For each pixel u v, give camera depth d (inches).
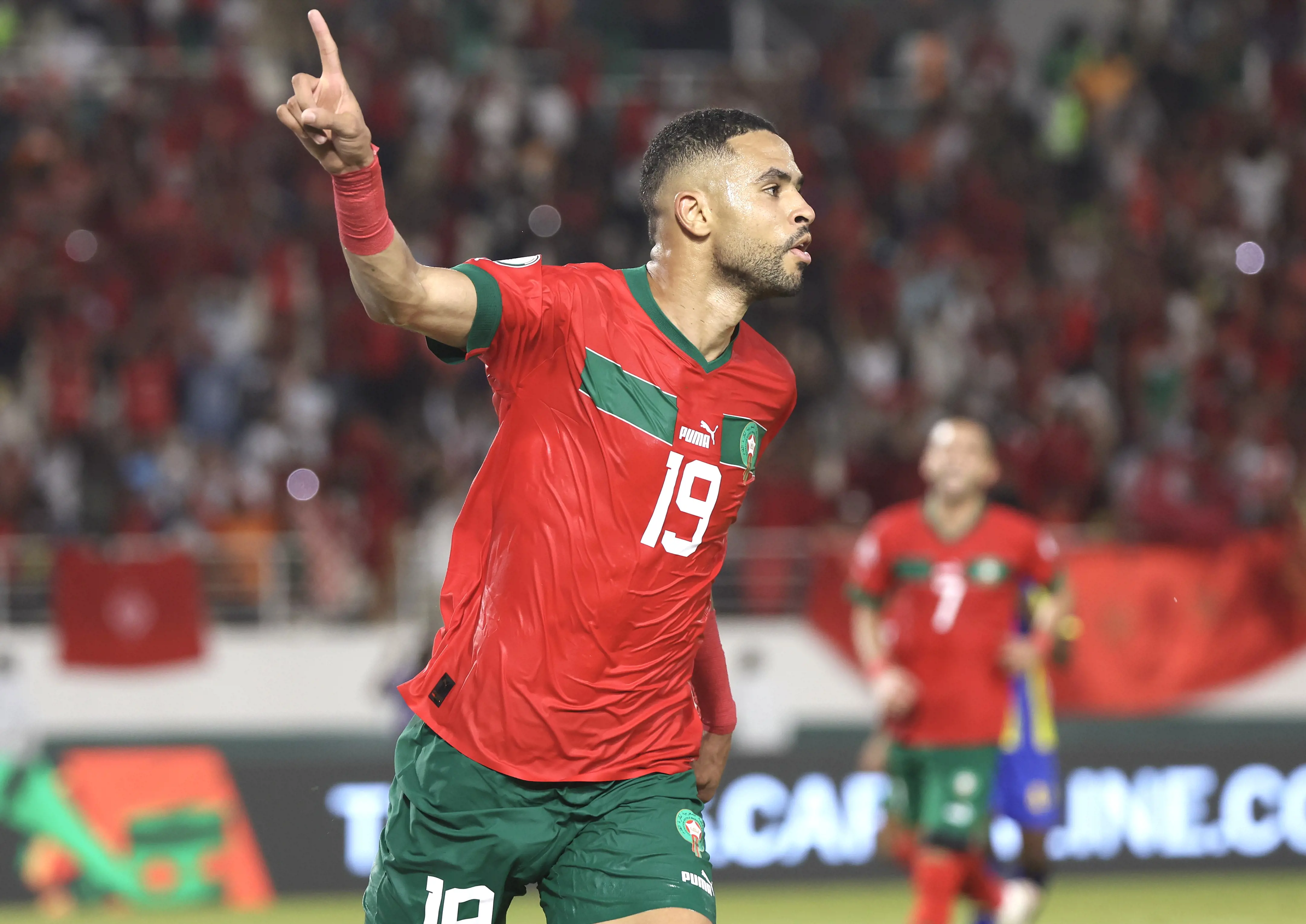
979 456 900.0
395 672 1266.0
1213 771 1291.8
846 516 1642.5
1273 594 1462.8
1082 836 1264.8
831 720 1432.1
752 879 1227.9
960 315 1934.1
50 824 1157.7
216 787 1183.6
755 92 2185.0
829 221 2010.3
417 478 1606.8
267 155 1940.2
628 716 432.1
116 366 1665.8
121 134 1905.8
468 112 1990.7
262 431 1646.2
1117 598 1433.3
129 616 1359.5
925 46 2332.7
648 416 421.4
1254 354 1971.0
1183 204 2140.7
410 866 437.4
